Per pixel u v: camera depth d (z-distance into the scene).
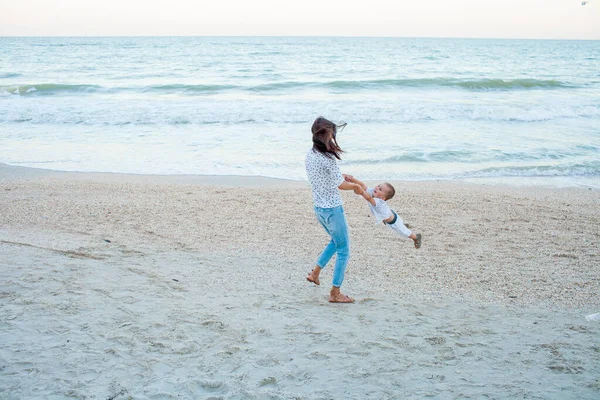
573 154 13.57
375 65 44.00
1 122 16.64
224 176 11.23
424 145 14.25
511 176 11.68
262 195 9.66
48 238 6.58
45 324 4.07
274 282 5.41
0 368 3.43
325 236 7.29
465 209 8.95
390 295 5.18
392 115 17.95
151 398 3.15
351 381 3.43
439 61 51.62
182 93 23.83
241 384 3.34
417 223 8.07
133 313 4.36
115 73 34.28
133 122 16.83
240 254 6.36
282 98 21.67
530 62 54.06
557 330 4.40
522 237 7.43
